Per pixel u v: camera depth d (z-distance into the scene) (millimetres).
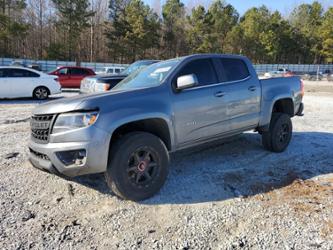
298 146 5766
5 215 3096
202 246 2617
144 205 3340
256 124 4801
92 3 52719
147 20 51625
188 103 3789
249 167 4559
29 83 12719
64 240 2693
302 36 68625
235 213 3166
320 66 64875
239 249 2576
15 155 4961
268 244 2637
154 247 2604
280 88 5180
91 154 3059
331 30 59656
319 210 3211
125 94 3389
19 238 2707
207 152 5309
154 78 3928
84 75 18656
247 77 4672
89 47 52156
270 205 3338
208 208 3277
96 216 3107
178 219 3051
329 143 6020
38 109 3463
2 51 45125
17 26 38219
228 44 62656
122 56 51469
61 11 42781
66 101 3303
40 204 3354
